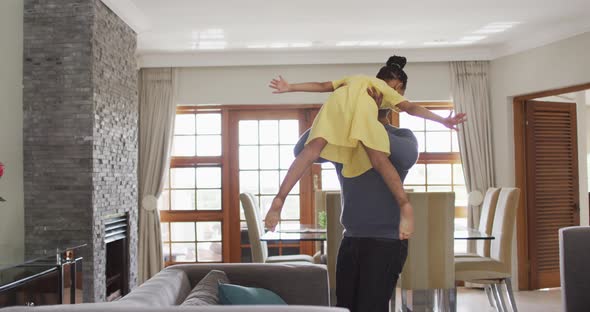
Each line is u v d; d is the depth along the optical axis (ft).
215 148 23.71
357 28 19.11
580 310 11.62
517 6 16.84
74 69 14.25
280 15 17.43
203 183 23.73
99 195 14.65
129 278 17.04
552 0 16.31
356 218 6.41
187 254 23.68
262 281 9.37
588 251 11.70
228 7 16.56
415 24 18.71
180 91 23.11
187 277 9.16
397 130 6.71
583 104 23.62
